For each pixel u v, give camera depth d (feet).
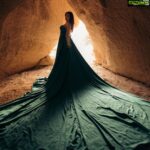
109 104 11.99
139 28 14.73
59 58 12.84
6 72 21.25
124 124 10.19
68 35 12.67
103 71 22.25
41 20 23.13
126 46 17.26
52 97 12.44
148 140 8.89
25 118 11.27
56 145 8.99
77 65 13.08
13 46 20.74
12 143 9.46
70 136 9.48
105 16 17.97
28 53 23.30
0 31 18.16
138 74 17.26
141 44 15.26
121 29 16.80
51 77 13.23
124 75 19.56
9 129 10.50
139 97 13.08
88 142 8.98
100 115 10.95
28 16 21.07
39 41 24.22
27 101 13.03
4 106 12.78
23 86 18.22
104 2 16.87
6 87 18.24
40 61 25.94
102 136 9.36
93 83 13.60
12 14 18.85
